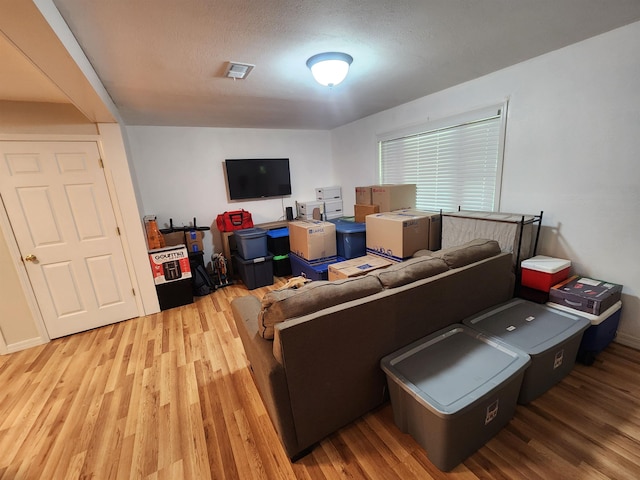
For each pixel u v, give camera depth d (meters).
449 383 1.30
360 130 4.25
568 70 2.01
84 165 2.66
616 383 1.73
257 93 2.63
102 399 1.87
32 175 2.47
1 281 2.44
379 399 1.61
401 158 3.68
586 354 1.88
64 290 2.71
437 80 2.58
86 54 1.64
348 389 1.46
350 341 1.39
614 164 1.92
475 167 2.82
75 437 1.59
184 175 4.08
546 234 2.32
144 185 3.86
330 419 1.44
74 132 2.58
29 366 2.28
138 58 1.76
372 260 2.78
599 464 1.28
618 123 1.86
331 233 3.31
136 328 2.83
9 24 1.03
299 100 2.96
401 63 2.11
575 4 1.46
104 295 2.90
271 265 3.88
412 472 1.31
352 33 1.62
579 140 2.04
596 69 1.89
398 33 1.65
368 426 1.56
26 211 2.48
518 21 1.60
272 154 4.64
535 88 2.21
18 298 2.51
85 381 2.05
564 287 2.01
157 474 1.36
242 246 3.77
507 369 1.37
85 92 1.83
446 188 3.16
